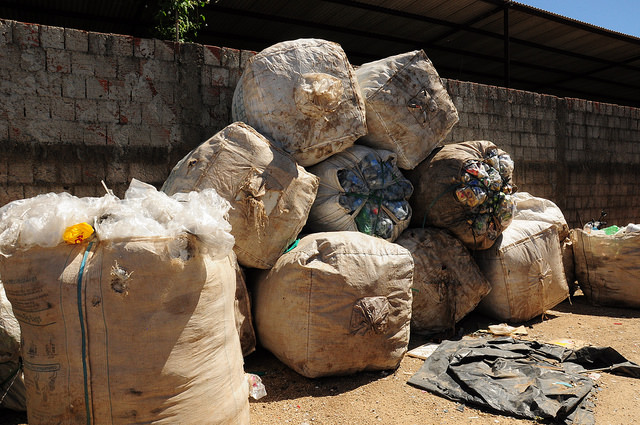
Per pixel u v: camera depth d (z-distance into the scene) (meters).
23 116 3.35
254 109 3.29
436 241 3.80
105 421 1.74
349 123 3.35
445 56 10.67
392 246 3.05
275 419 2.43
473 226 3.78
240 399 2.09
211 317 1.94
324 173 3.41
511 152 6.16
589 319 4.40
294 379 2.88
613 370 3.11
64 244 1.78
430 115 3.82
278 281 2.88
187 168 2.91
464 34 9.16
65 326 1.72
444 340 3.57
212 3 7.37
